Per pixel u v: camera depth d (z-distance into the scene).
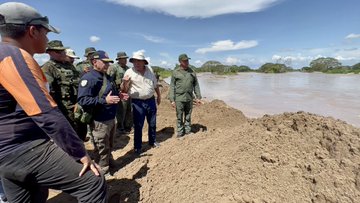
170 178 3.66
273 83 30.61
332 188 2.79
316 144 3.38
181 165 3.88
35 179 1.98
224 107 8.94
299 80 35.16
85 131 4.31
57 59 4.11
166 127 7.98
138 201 3.36
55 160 1.95
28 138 1.91
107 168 4.29
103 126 4.13
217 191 3.09
